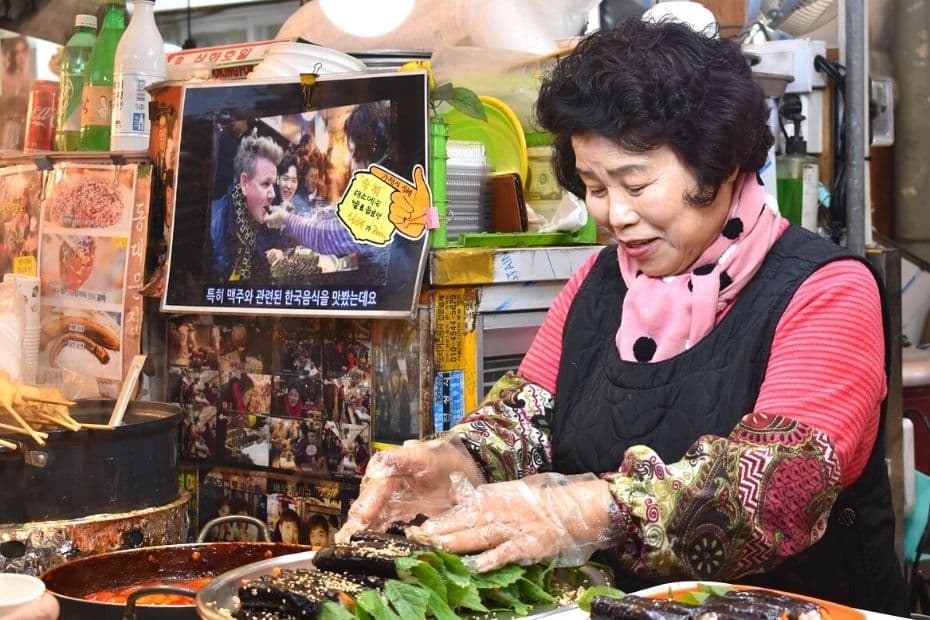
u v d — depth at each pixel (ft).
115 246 7.89
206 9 12.89
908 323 11.85
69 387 8.04
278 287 7.09
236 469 7.59
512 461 5.57
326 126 6.97
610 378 5.36
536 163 7.84
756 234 5.05
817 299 4.87
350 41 8.61
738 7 9.56
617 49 4.88
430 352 6.81
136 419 6.92
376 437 7.02
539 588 4.47
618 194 4.97
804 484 4.46
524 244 7.39
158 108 7.75
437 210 6.72
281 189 7.12
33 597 4.31
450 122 7.88
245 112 7.25
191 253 7.42
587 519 4.42
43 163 8.24
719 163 4.75
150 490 6.45
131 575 5.88
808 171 8.54
